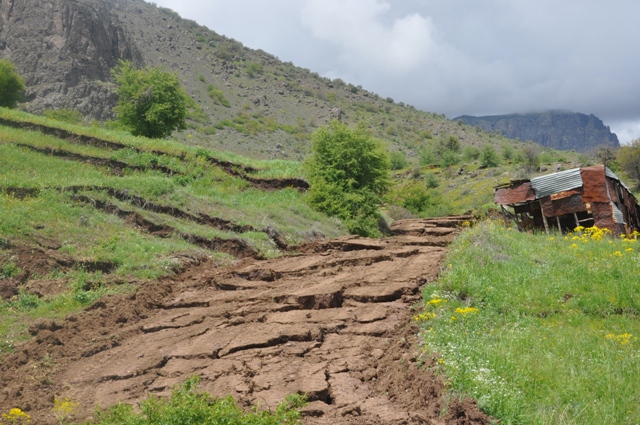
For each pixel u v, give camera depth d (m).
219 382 8.20
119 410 6.80
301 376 8.09
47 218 16.34
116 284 13.96
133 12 166.88
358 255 16.00
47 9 95.38
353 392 7.53
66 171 22.44
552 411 6.42
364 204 25.33
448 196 59.72
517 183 21.64
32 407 8.29
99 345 10.70
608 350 8.29
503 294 10.70
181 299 13.29
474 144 141.00
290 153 99.00
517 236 16.56
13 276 13.52
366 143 26.45
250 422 6.02
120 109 38.03
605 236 17.17
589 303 10.30
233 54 160.12
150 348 10.24
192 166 26.17
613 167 54.94
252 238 18.61
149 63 129.88
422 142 131.50
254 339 9.75
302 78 167.25
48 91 83.81
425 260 14.35
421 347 8.34
